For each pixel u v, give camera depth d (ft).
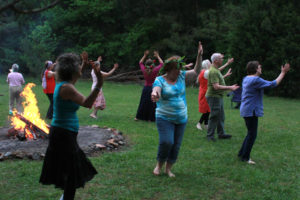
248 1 58.03
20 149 16.67
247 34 53.36
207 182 13.50
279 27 52.75
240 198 12.03
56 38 75.97
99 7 77.30
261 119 30.66
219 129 21.76
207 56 76.23
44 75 26.91
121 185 12.94
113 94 49.32
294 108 39.75
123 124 25.53
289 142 21.18
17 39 75.10
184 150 18.43
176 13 80.43
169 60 13.15
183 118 13.60
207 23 73.92
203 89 23.72
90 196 11.83
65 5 84.07
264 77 52.75
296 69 50.72
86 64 10.03
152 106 27.09
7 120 26.68
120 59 79.71
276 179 14.14
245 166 15.80
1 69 77.82
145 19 80.28
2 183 12.71
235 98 37.50
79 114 30.30
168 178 13.71
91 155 16.72
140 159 16.31
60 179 9.71
